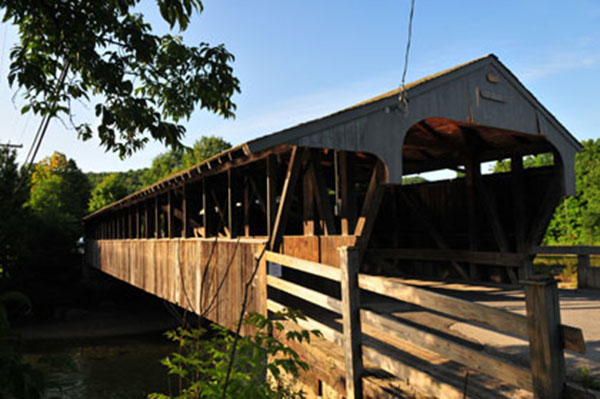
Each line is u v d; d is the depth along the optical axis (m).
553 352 2.19
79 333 20.25
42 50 3.33
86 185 52.53
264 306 5.91
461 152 8.78
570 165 7.62
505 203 8.45
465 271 9.01
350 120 5.55
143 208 16.06
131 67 3.49
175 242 11.07
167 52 3.61
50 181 41.78
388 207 10.98
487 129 7.54
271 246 6.12
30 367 1.44
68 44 3.25
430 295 2.93
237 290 7.11
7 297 1.46
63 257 29.48
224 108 3.87
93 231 30.09
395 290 3.22
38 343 18.48
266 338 2.41
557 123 7.54
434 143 8.19
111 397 11.83
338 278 3.78
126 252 17.58
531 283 2.26
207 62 3.67
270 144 5.07
